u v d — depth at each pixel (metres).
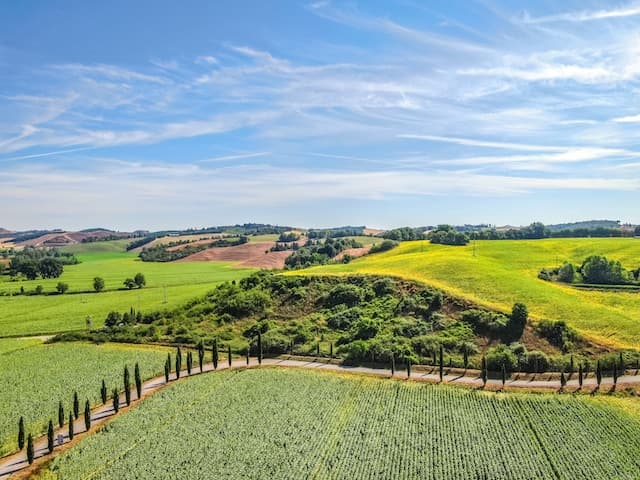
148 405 76.19
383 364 92.00
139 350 108.69
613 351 88.88
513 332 98.00
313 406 73.44
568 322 100.62
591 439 61.12
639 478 52.84
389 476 54.81
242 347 107.31
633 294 130.88
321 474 55.53
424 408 71.44
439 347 94.50
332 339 106.88
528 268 162.25
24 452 64.12
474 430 64.50
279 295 132.12
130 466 58.38
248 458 59.19
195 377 89.06
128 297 172.00
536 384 79.81
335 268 156.00
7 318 144.38
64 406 78.31
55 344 115.81
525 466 55.84
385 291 123.19
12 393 83.56
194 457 59.88
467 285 123.12
